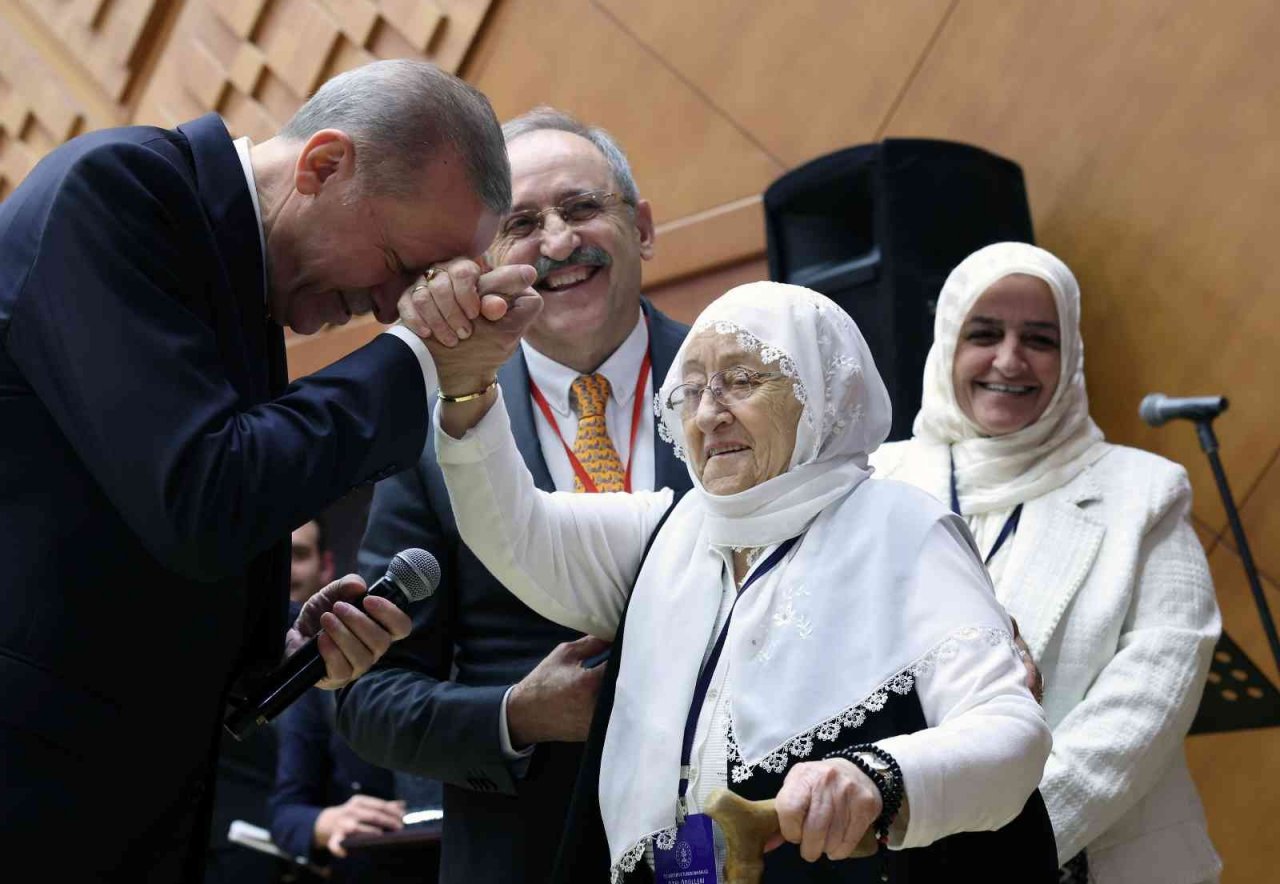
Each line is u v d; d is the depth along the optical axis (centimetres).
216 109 600
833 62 476
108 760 192
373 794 403
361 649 216
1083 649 279
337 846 374
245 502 186
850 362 220
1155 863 274
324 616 215
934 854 196
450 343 210
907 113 460
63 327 187
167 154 203
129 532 194
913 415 384
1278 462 396
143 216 194
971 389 316
